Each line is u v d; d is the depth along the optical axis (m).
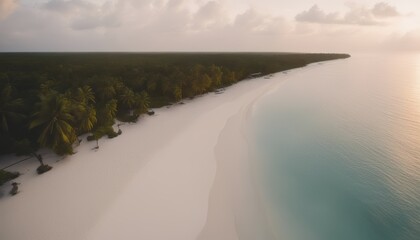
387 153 42.00
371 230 26.00
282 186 32.72
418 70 177.88
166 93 72.25
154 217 26.23
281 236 24.86
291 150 43.06
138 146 42.19
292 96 85.50
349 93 92.38
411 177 34.91
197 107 66.50
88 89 54.66
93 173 34.00
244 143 44.47
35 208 27.80
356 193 31.56
